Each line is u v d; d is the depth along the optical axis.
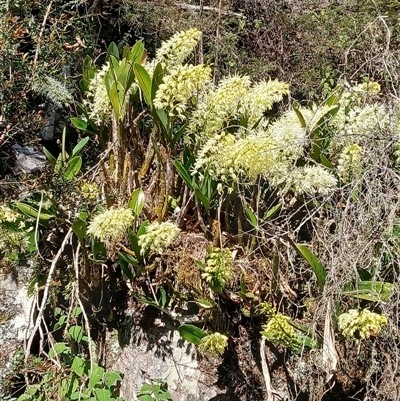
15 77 1.60
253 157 1.27
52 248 1.57
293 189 1.41
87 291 1.61
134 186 1.64
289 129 1.39
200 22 2.53
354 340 1.43
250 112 1.48
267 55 2.70
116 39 2.53
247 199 1.56
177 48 1.45
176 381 1.49
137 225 1.53
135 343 1.57
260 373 1.51
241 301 1.50
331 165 1.48
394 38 2.48
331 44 2.61
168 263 1.49
